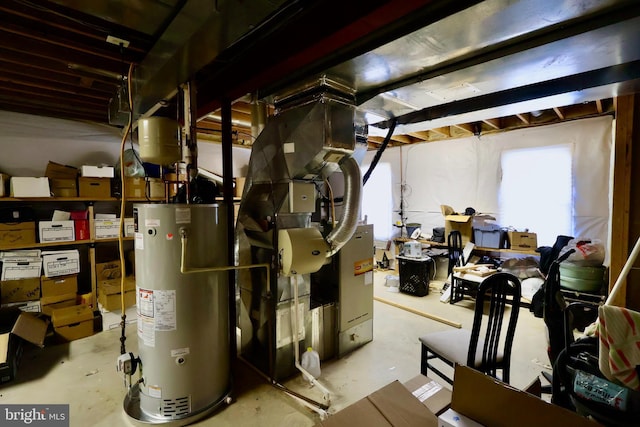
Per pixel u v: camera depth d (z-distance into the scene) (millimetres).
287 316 2463
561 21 1445
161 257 1900
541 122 4113
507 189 4488
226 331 2227
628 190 2504
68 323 3080
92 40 2109
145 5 1451
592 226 3822
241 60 2297
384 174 6109
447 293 4305
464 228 4688
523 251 4086
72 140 3725
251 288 2674
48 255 3156
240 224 2693
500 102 2498
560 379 1433
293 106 2350
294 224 2500
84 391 2293
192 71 1894
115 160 4020
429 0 1327
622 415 1188
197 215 1981
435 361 2717
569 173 3961
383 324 3500
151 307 1930
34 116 3486
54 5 1690
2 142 3320
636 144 2488
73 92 2889
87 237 3379
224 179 2670
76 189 3328
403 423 1310
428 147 5395
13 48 2018
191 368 1990
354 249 2887
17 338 2662
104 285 3385
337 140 2195
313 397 2242
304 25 1781
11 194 2994
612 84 2051
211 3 1279
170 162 2090
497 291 1744
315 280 2984
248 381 2443
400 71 1983
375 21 1495
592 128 3771
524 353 2773
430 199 5434
